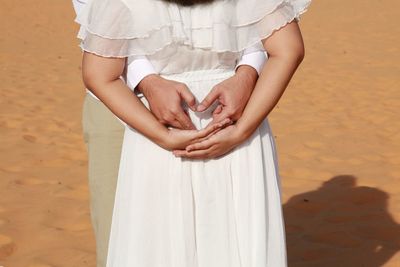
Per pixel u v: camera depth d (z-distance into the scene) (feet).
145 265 11.41
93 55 11.50
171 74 11.69
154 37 11.24
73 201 24.71
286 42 11.56
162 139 11.19
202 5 11.24
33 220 22.86
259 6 11.35
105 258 14.65
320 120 35.55
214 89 11.31
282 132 33.42
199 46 11.37
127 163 11.70
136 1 11.18
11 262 20.17
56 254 20.61
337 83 43.93
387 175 27.04
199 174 11.32
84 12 11.43
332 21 68.59
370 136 32.60
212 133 11.12
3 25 70.59
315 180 26.68
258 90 11.43
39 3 83.66
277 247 11.59
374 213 23.36
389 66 48.83
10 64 51.98
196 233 11.39
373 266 19.72
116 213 11.93
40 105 39.37
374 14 71.61
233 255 11.44
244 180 11.47
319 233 22.02
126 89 11.53
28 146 31.37
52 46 60.23
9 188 25.82
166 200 11.38
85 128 14.87
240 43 11.51
